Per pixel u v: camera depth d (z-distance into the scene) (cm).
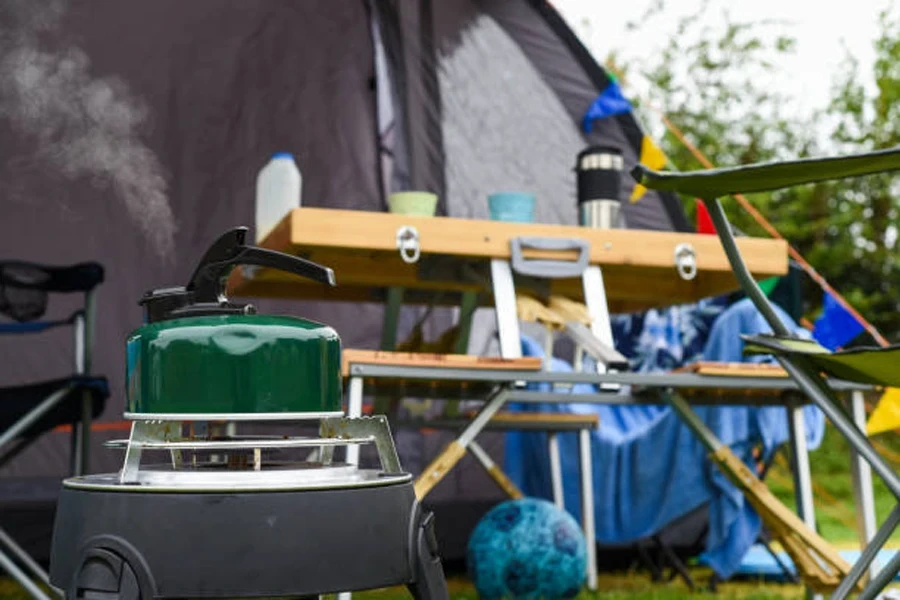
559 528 267
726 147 995
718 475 293
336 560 118
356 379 221
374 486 123
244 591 114
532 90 425
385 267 288
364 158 428
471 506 375
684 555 361
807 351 164
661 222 402
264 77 425
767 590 324
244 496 115
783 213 938
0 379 384
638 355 372
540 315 247
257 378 123
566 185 420
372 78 433
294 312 406
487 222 250
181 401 123
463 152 423
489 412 236
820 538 240
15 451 291
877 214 950
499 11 428
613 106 414
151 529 115
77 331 283
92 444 382
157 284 402
